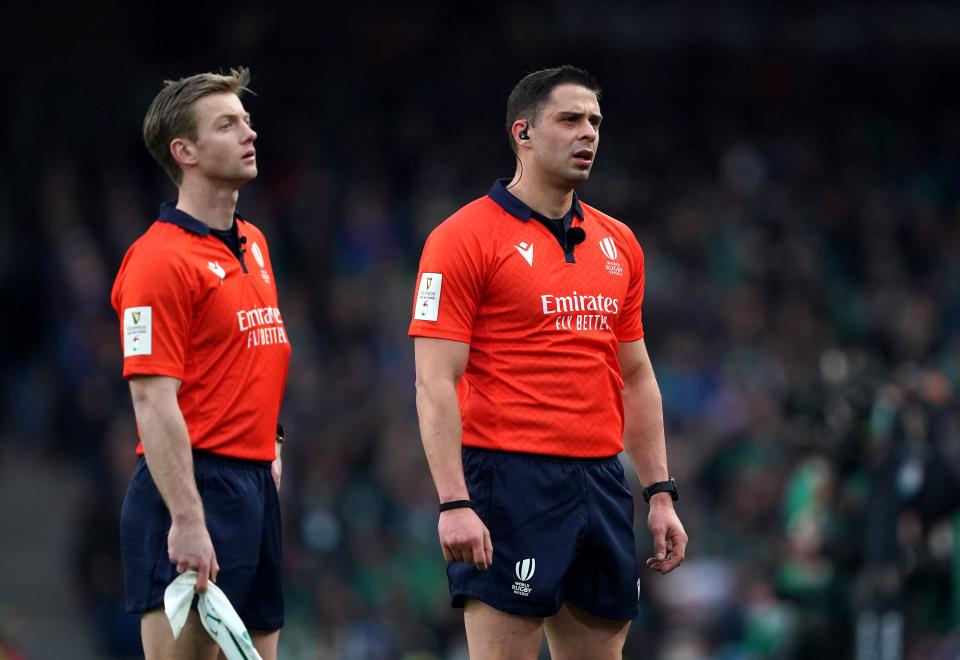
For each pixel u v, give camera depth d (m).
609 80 78.56
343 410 51.38
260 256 17.17
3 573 54.06
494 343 16.34
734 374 56.47
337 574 43.84
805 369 56.53
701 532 46.69
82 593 48.72
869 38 83.56
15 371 59.69
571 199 16.98
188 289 16.05
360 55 72.62
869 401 28.00
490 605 16.11
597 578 16.55
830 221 72.75
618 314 16.92
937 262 70.88
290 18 71.88
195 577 15.54
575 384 16.31
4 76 67.31
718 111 79.62
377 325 57.12
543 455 16.17
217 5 71.12
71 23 68.81
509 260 16.27
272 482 16.97
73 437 57.47
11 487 57.94
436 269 16.23
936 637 28.36
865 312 64.81
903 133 81.38
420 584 44.09
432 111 72.62
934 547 28.14
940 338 63.62
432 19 74.12
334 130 70.12
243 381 16.48
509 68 74.62
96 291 57.34
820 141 79.56
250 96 70.12
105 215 60.50
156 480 15.69
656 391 17.64
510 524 16.08
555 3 78.12
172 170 16.75
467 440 16.42
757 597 35.28
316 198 64.50
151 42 70.25
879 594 26.98
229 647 15.37
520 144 16.73
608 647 16.72
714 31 81.44
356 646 40.84
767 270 66.06
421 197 67.38
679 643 38.03
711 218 69.94
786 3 83.50
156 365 15.80
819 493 28.62
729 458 49.69
